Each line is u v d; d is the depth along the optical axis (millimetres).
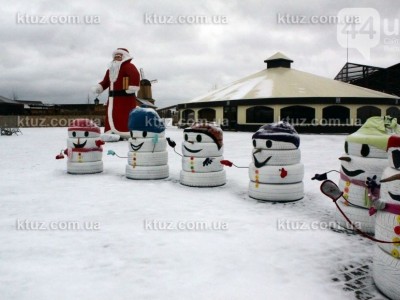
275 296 3561
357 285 3824
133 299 3479
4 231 5500
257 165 7570
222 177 9211
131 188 8828
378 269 3676
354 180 5574
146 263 4324
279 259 4480
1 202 7316
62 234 5363
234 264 4312
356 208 5547
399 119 32156
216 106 34781
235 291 3650
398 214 3537
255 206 7098
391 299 3525
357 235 5391
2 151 17469
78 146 10812
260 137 7539
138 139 10008
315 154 15789
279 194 7391
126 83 21859
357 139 5590
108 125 22797
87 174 10891
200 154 8992
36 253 4633
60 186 9039
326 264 4348
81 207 6934
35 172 11242
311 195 8086
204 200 7594
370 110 30797
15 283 3803
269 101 31047
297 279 3941
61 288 3693
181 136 27656
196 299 3490
